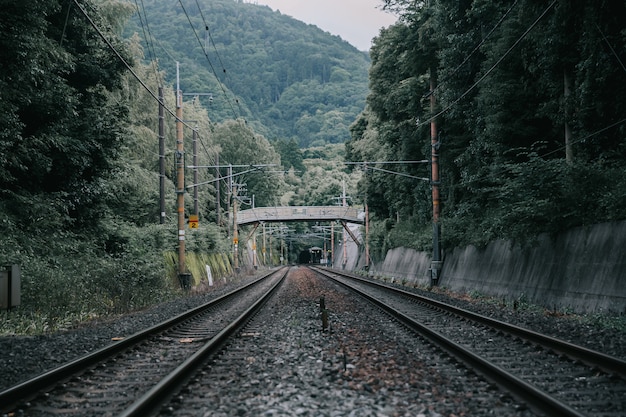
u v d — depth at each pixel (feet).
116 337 42.57
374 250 222.07
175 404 21.39
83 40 83.56
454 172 121.39
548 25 69.36
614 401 21.52
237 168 334.65
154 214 149.48
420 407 20.63
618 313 49.52
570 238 64.44
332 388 23.82
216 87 467.52
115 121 85.10
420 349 34.17
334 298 79.30
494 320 43.93
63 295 57.57
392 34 126.72
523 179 68.74
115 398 23.34
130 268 85.35
